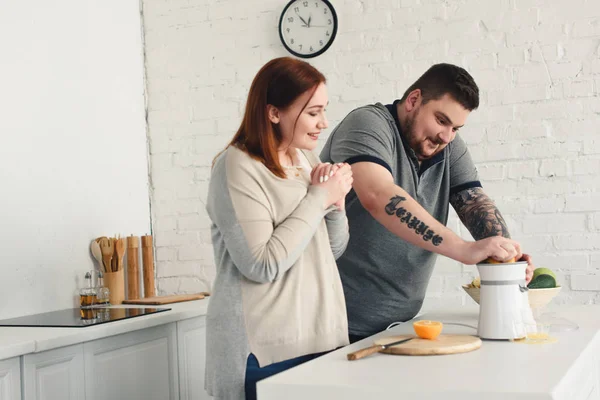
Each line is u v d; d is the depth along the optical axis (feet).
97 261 10.59
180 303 10.09
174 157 11.73
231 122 11.44
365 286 6.47
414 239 5.55
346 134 6.20
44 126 9.86
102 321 8.02
